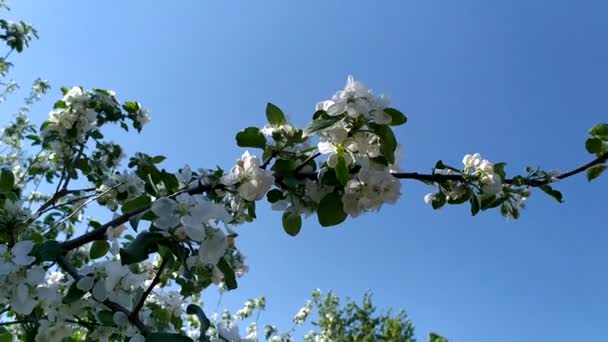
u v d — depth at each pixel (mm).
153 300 517
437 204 509
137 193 777
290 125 454
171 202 353
